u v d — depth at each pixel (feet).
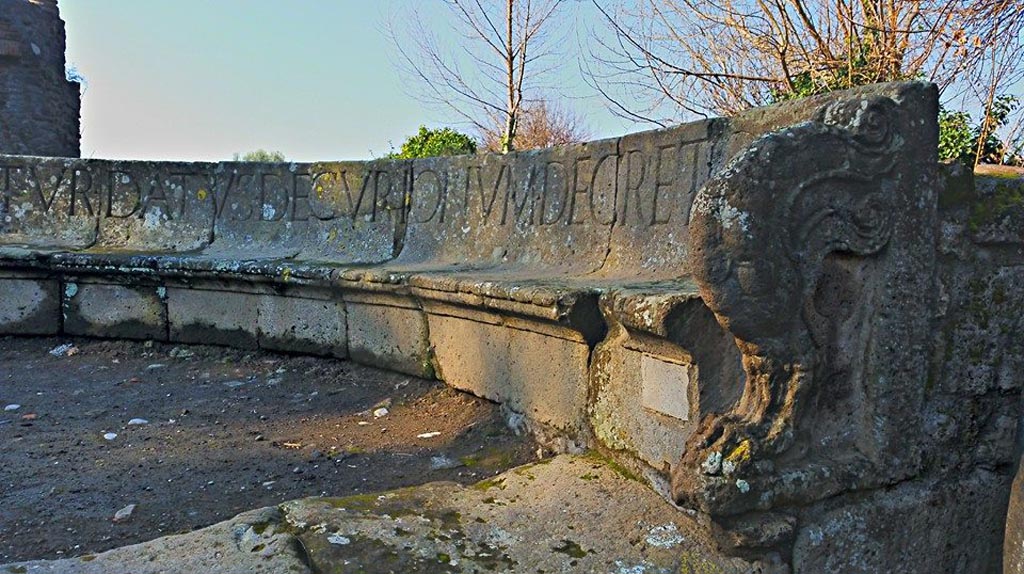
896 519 7.82
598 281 10.35
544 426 10.36
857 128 7.32
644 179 10.96
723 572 6.88
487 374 11.89
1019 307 8.45
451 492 8.25
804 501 7.22
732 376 7.70
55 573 6.28
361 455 10.64
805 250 7.07
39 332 17.33
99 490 9.18
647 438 8.30
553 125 63.00
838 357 7.55
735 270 6.72
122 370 15.60
